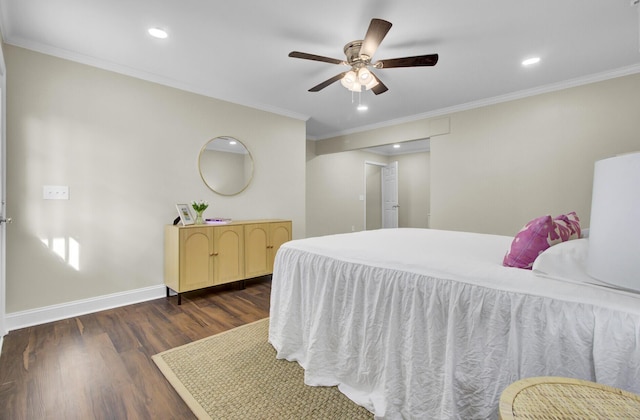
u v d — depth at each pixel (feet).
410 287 4.34
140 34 7.52
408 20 6.92
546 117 10.96
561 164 10.70
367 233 8.05
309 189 19.24
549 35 7.59
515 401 2.31
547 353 3.15
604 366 2.81
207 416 4.61
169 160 10.42
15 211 7.69
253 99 12.35
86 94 8.73
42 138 8.05
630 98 9.45
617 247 2.12
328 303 5.46
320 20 6.95
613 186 2.19
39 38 7.67
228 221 11.30
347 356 5.12
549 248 3.89
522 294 3.42
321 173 19.99
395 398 4.32
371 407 4.65
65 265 8.45
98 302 9.00
